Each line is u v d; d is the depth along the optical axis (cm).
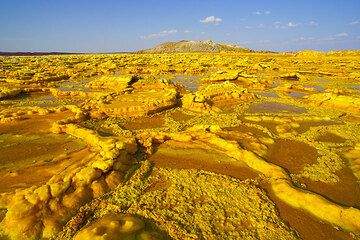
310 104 2775
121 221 966
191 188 1227
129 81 3516
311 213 1088
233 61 7169
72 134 1777
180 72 5569
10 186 1220
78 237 904
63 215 1014
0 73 4628
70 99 2983
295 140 1797
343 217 1047
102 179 1211
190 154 1540
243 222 1027
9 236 928
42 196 1027
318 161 1510
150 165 1421
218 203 1128
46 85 3781
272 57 8856
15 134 1820
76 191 1108
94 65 6288
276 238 955
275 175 1330
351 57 7531
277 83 4166
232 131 1792
